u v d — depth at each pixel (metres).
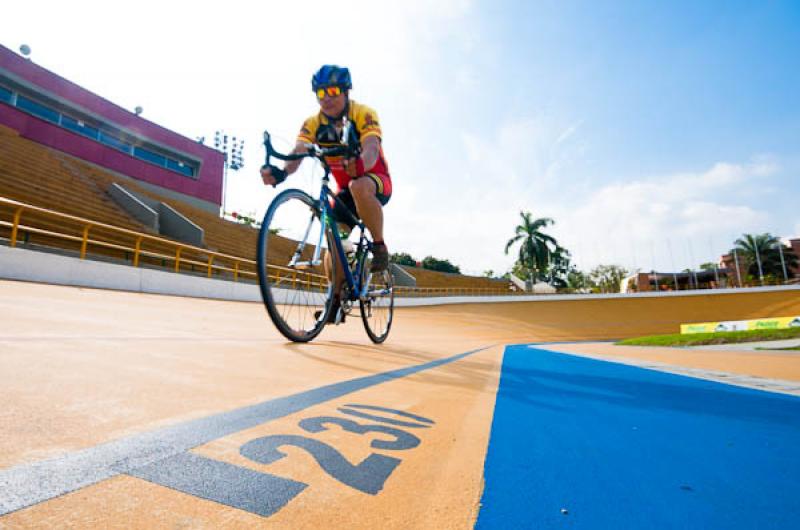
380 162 2.99
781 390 2.03
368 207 2.78
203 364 1.44
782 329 15.43
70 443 0.61
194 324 4.11
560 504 0.55
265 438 0.71
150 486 0.50
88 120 25.69
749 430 1.10
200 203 30.97
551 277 69.88
